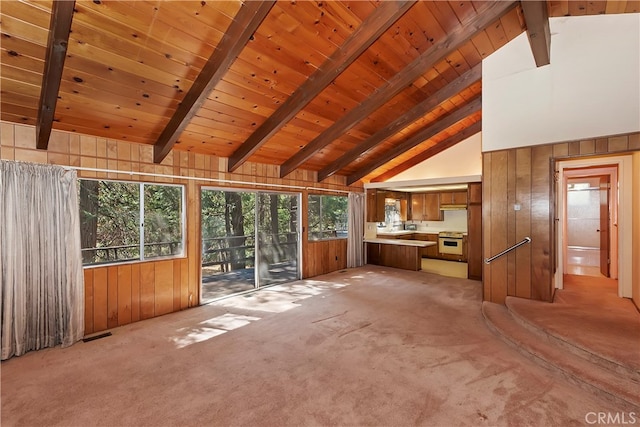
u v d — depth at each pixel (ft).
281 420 6.52
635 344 8.28
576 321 9.97
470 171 20.97
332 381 7.97
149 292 12.75
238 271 16.66
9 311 9.21
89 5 7.13
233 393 7.46
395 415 6.64
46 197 9.94
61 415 6.68
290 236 19.36
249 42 9.41
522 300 12.31
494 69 13.08
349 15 9.29
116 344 10.19
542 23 9.75
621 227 12.95
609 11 10.56
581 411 6.70
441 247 27.63
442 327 11.56
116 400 7.20
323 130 15.62
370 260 25.50
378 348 9.84
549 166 11.90
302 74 11.24
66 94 9.18
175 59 9.14
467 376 8.14
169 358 9.21
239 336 10.82
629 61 10.35
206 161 14.83
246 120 12.96
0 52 7.56
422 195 28.68
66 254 10.27
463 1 9.58
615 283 15.40
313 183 20.74
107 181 11.82
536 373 8.25
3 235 9.15
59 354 9.50
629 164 13.05
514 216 12.70
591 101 11.00
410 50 11.37
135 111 10.68
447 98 14.44
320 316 12.84
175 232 13.87
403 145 20.13
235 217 16.43
